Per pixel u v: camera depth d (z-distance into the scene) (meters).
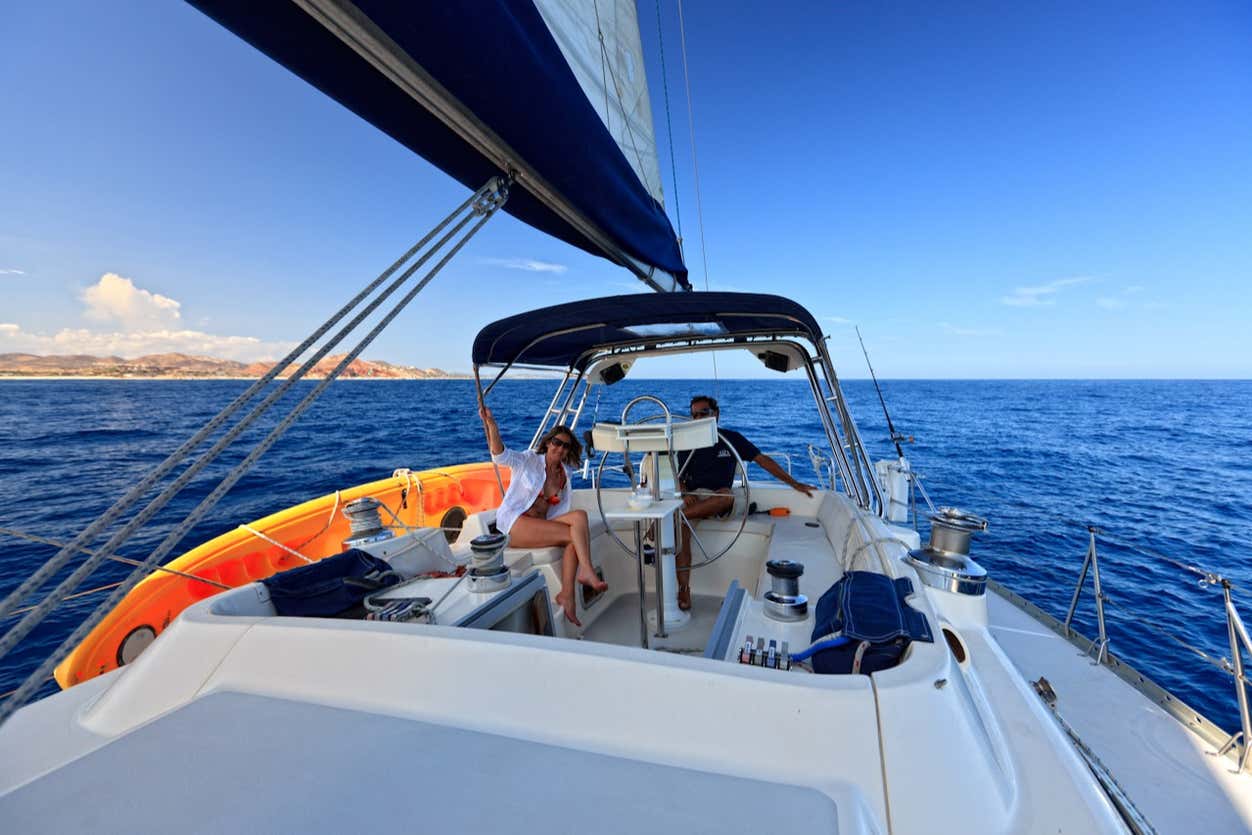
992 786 0.86
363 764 0.80
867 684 0.92
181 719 0.93
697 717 0.88
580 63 2.52
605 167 1.81
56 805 0.70
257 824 0.67
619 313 2.65
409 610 1.45
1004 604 3.88
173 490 0.80
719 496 3.30
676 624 2.67
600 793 0.75
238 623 1.18
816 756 0.83
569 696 0.93
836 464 3.88
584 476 4.29
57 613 4.76
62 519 7.52
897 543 2.06
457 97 1.19
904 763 0.82
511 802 0.73
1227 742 2.38
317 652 1.08
